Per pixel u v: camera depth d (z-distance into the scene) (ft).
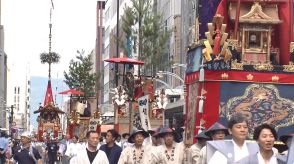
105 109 274.16
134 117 98.17
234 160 29.45
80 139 135.64
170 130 49.19
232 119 30.42
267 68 63.05
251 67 62.95
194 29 68.69
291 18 67.36
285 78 63.21
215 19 59.98
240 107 62.44
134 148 55.77
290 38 67.21
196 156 47.47
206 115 61.82
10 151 112.16
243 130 30.12
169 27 209.97
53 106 189.67
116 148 59.00
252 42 65.00
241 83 62.64
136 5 147.23
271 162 29.55
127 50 149.89
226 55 60.29
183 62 192.13
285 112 63.05
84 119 157.89
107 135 58.95
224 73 62.23
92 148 46.06
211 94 62.03
